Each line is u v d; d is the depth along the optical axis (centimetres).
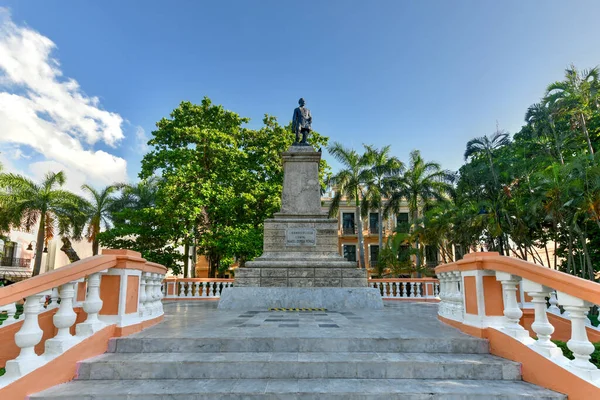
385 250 2733
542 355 420
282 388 399
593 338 769
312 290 1117
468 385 416
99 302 493
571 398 381
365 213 3052
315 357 464
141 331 563
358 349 502
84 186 2958
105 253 538
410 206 3105
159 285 689
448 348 500
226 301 1086
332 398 385
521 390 400
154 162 2194
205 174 2141
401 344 503
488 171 2348
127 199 3009
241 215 2231
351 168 3023
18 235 3384
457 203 2658
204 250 2381
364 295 1115
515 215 2283
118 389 396
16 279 3319
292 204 1322
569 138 2120
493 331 496
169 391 389
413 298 1517
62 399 378
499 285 529
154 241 2220
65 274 434
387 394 387
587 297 383
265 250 1249
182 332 553
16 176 2483
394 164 2967
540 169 1970
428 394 388
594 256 2198
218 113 2359
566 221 1945
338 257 1230
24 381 377
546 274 424
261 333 545
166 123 2308
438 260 3572
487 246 2758
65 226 2627
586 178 1589
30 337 396
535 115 2189
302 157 1361
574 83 1975
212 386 406
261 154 2333
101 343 481
